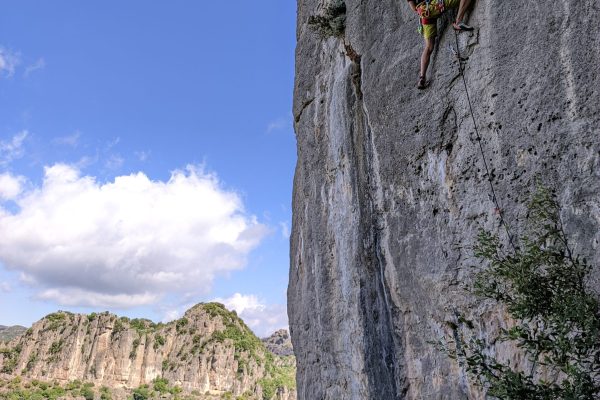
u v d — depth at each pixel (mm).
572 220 6164
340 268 10992
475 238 7621
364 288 10094
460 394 7750
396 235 9234
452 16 8375
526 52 7043
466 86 7977
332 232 11422
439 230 8289
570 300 4680
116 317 156250
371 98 10039
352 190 10703
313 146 12734
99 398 129375
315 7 13305
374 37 10312
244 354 158625
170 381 143375
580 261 5949
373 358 9719
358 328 10172
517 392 4801
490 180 7441
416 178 8812
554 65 6637
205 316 168875
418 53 9062
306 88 13461
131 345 146500
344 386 10773
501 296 5539
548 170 6590
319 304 11844
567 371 4637
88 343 146375
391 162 9414
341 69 11719
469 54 7980
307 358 12531
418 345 8664
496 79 7461
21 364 140875
